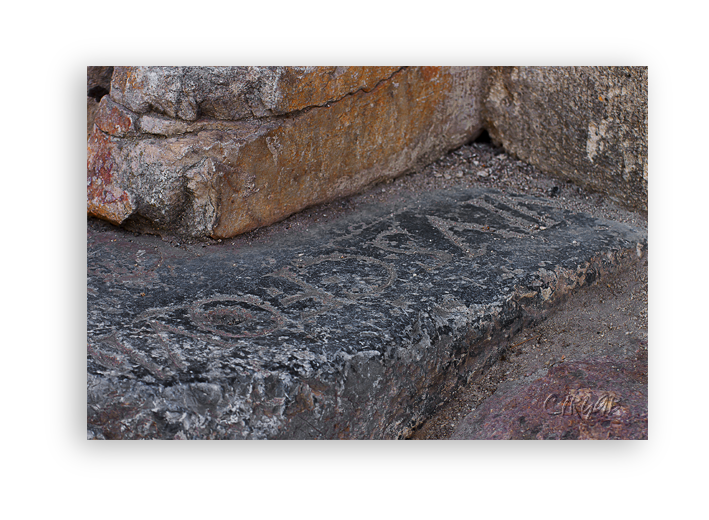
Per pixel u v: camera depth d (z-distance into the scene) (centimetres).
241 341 218
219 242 285
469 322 244
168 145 274
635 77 307
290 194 301
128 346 213
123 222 287
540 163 359
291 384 204
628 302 279
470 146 377
